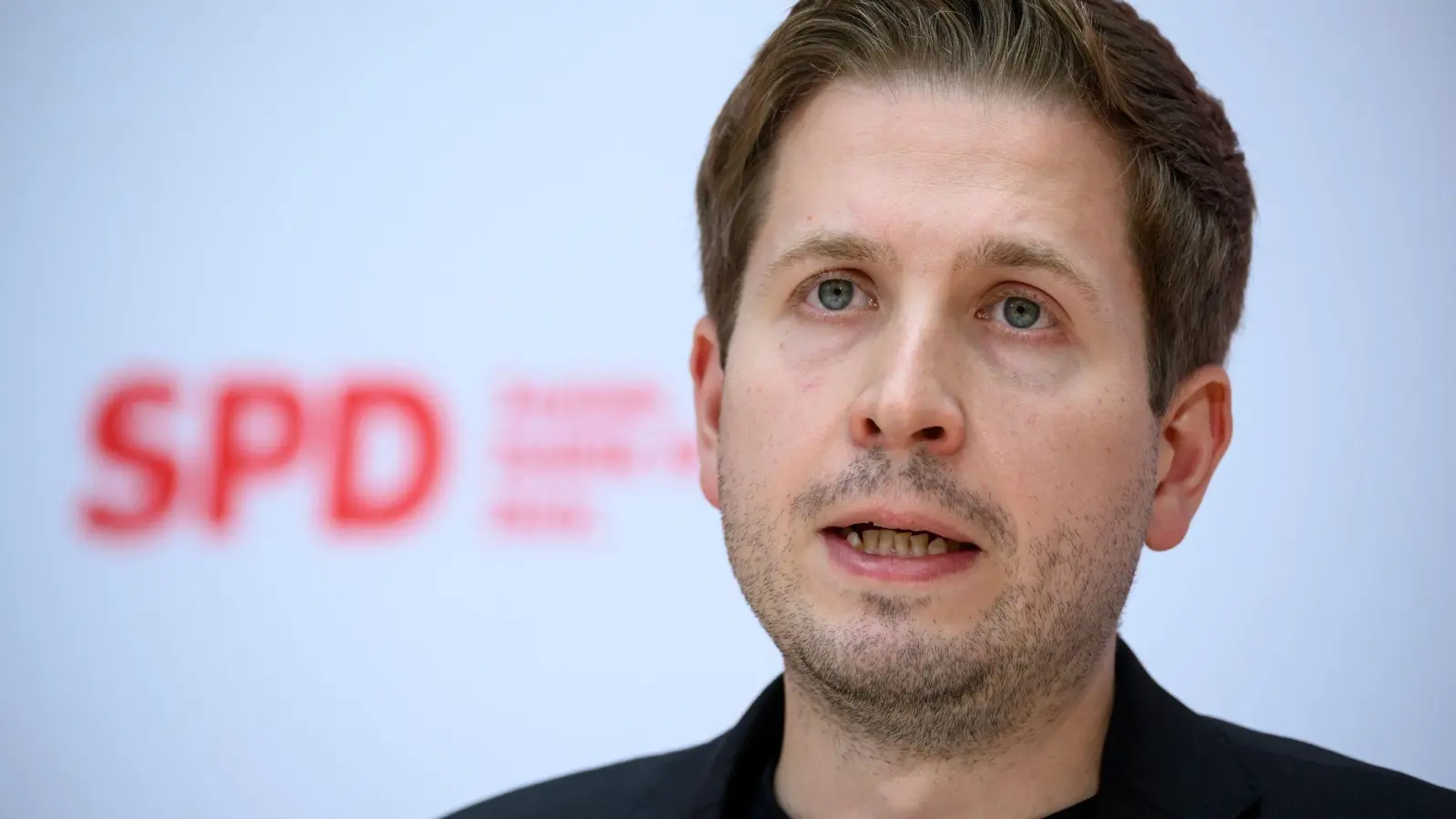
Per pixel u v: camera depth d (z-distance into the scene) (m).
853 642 3.23
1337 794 3.52
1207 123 3.71
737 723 3.85
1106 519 3.33
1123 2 3.77
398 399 6.76
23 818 6.73
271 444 6.82
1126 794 3.44
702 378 4.13
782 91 3.61
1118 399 3.36
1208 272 3.70
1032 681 3.29
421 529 6.71
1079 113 3.43
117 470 6.86
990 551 3.22
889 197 3.33
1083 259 3.33
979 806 3.41
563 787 4.46
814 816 3.53
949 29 3.47
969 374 3.28
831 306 3.46
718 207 3.95
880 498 3.20
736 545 3.48
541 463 6.70
